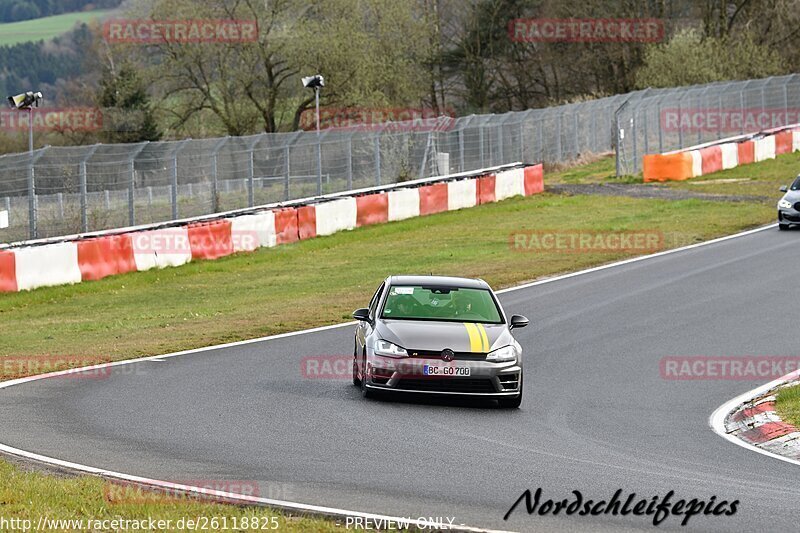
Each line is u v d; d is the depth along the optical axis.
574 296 44.53
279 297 45.88
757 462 20.33
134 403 24.67
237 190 69.94
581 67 155.12
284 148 68.38
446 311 27.17
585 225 67.00
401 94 133.62
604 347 34.47
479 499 16.72
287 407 24.42
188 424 22.30
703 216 69.81
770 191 81.25
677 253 56.50
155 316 41.38
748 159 98.12
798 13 140.12
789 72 135.88
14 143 134.00
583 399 27.12
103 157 60.94
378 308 27.31
